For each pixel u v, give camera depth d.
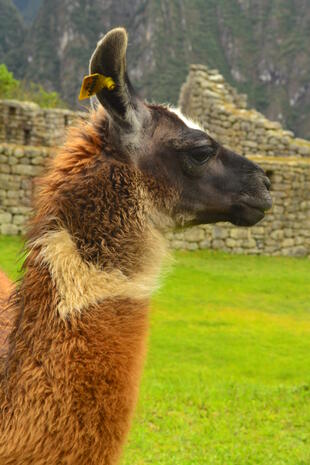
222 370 8.80
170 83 101.44
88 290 2.96
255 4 141.00
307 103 127.44
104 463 2.90
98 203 3.14
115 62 3.06
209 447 5.96
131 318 3.01
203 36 129.75
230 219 3.72
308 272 18.38
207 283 15.12
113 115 3.20
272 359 9.45
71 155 3.24
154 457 5.64
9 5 124.69
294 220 22.02
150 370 8.42
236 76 129.75
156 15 111.69
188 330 10.78
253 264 19.17
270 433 6.38
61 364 2.85
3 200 17.94
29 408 2.83
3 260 13.91
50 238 3.02
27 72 113.06
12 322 3.15
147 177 3.35
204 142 3.47
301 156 25.98
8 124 23.61
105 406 2.87
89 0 116.00
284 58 130.12
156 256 3.28
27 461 2.84
